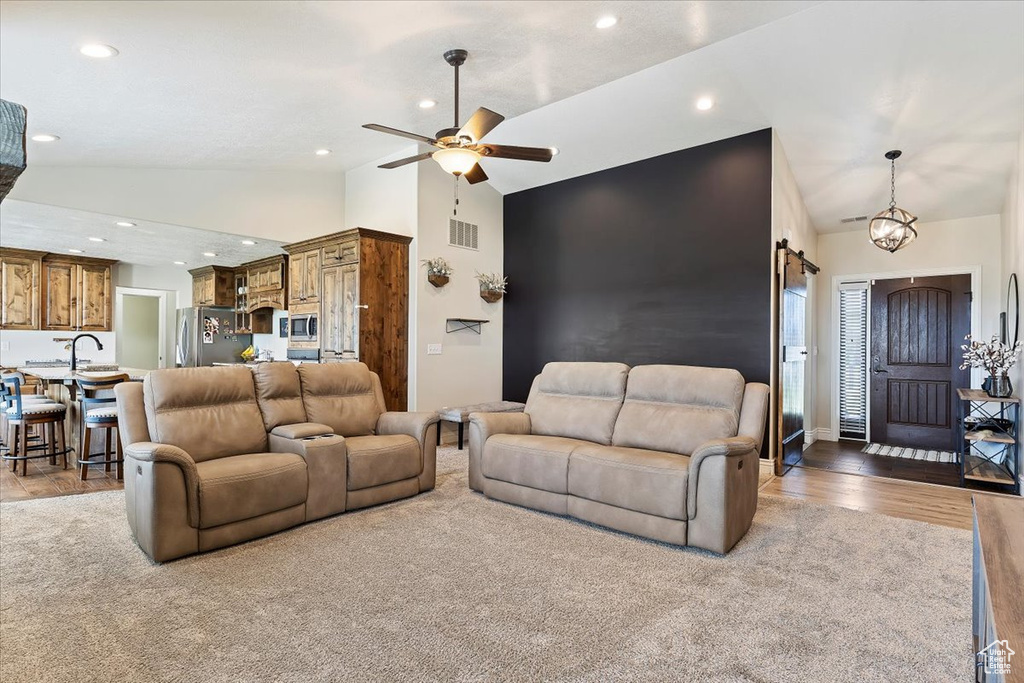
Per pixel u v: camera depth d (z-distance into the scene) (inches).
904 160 193.2
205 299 329.4
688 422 138.9
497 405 235.1
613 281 223.3
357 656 76.8
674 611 90.4
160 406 127.1
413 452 153.6
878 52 138.5
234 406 140.5
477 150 132.8
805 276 236.4
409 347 227.0
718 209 193.6
